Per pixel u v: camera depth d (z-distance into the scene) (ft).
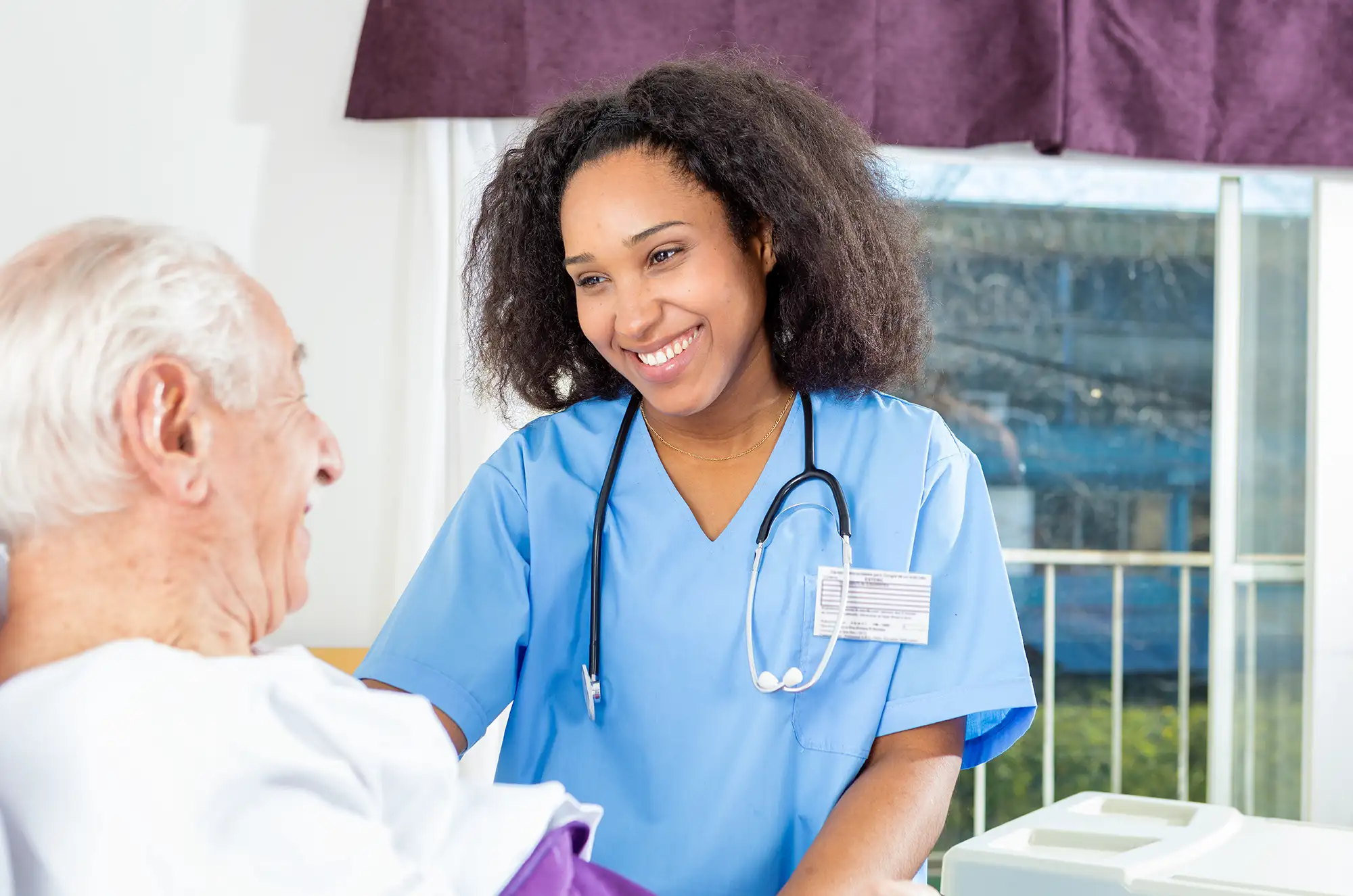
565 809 2.29
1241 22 8.04
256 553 2.05
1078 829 4.06
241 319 1.99
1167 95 7.97
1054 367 9.82
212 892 1.73
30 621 1.91
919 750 3.66
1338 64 8.11
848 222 3.86
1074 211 9.76
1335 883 3.56
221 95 7.99
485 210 4.29
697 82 3.71
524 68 7.67
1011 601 3.87
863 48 7.81
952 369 9.77
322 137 8.05
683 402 3.67
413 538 7.85
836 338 3.93
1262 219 9.16
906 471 3.92
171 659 1.84
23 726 1.78
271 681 1.92
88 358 1.83
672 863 3.67
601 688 3.81
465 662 3.75
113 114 7.92
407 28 7.68
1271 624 9.23
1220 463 9.14
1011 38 7.88
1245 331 9.20
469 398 7.92
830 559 3.83
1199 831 4.02
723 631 3.78
